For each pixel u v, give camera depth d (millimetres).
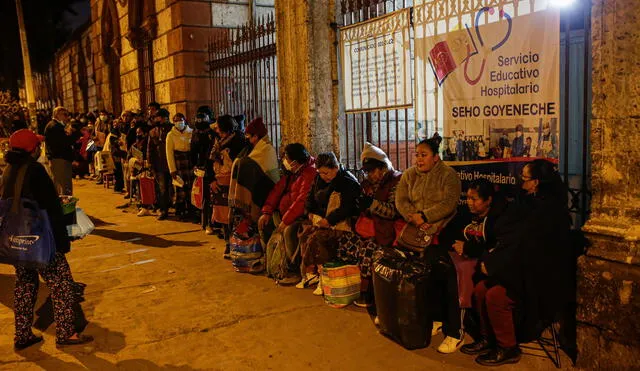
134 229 8305
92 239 7656
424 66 5117
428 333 3990
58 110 8438
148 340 4258
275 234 5578
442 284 4059
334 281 4773
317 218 5090
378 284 4070
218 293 5293
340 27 6465
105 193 12320
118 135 12406
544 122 4109
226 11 11641
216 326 4496
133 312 4848
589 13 3805
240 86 9219
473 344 3912
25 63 15961
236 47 9289
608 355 3381
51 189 3947
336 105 6844
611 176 3334
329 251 4879
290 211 5379
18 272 4121
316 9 6711
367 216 4754
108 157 12602
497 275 3629
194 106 11523
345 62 6434
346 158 6926
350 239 4859
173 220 8953
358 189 4871
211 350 4066
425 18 5062
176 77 11719
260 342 4172
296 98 7031
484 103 4547
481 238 4012
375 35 5914
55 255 4098
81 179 15078
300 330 4367
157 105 9461
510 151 4371
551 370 3590
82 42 25859
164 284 5613
